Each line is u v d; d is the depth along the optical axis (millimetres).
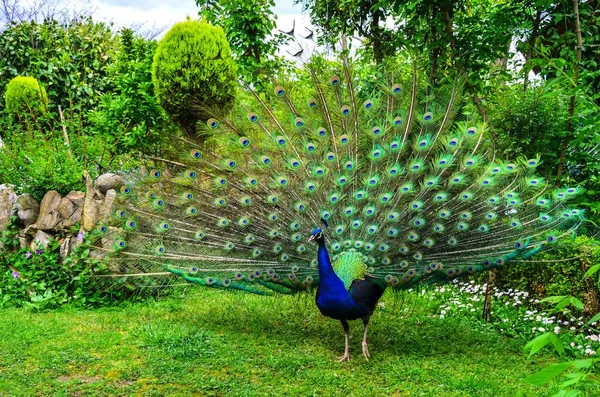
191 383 3012
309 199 3414
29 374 3039
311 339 3555
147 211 3709
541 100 4023
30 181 4422
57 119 7500
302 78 3889
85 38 8516
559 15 3340
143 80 5469
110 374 3078
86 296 4094
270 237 3441
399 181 3402
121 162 5098
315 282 3447
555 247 3475
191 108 4789
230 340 3494
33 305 3934
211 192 3570
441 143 3457
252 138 3555
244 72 5664
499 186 3469
